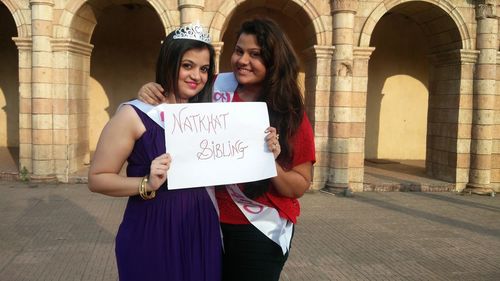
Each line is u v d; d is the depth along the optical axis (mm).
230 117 2543
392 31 16844
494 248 7367
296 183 2723
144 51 16516
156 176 2342
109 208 9258
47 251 6582
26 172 11875
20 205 9344
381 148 17234
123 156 2451
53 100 11672
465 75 12062
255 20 2723
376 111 17094
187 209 2572
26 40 11492
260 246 2746
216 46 11289
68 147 11812
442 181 12695
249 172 2561
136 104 2480
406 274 6074
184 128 2461
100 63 16422
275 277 2807
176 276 2521
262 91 2756
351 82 11461
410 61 17016
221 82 2930
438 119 13156
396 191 12102
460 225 8797
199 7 11133
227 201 2787
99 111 16500
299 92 2758
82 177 11773
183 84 2570
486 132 12008
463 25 11891
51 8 11422
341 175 11484
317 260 6547
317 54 11445
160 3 11375
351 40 11320
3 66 16828
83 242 7031
